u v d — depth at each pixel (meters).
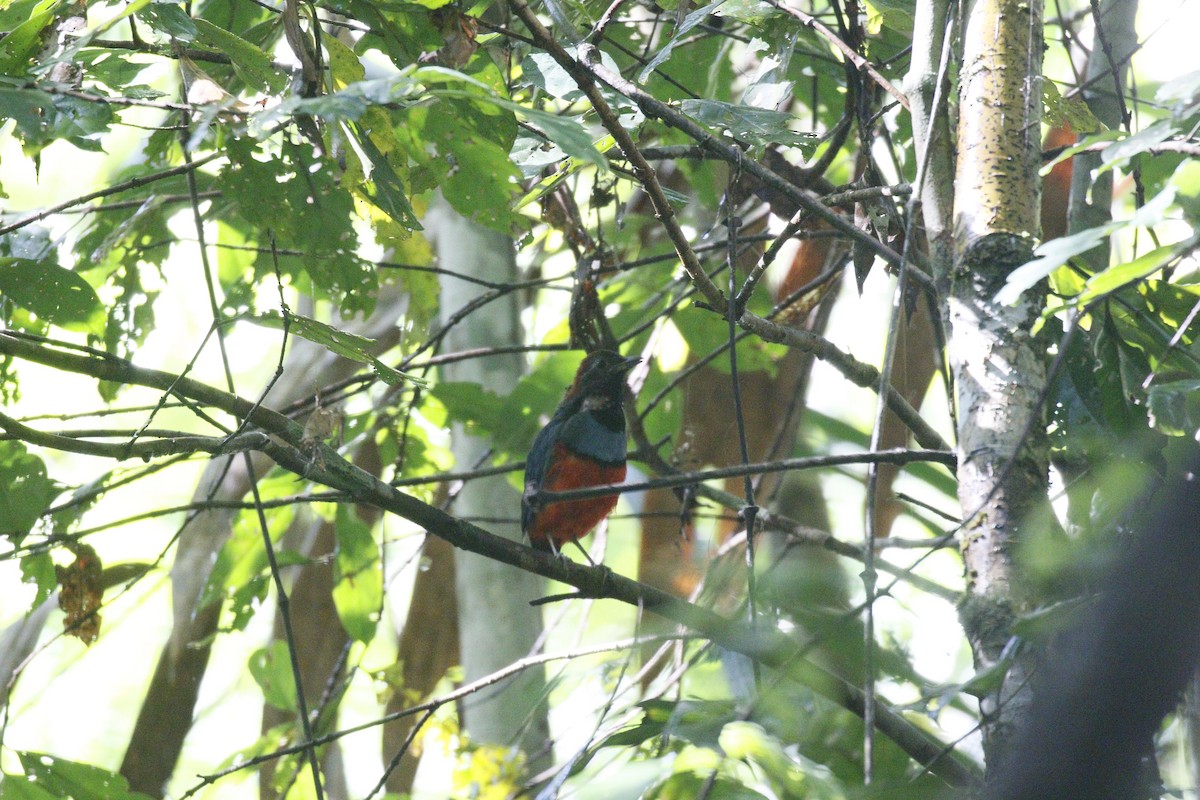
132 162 12.62
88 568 9.53
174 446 7.68
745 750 5.95
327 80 7.54
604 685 9.73
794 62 11.75
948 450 7.58
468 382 12.04
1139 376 7.86
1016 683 6.07
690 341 13.31
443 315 14.01
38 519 9.38
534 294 16.44
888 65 10.85
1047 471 6.79
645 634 9.83
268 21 9.73
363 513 13.71
